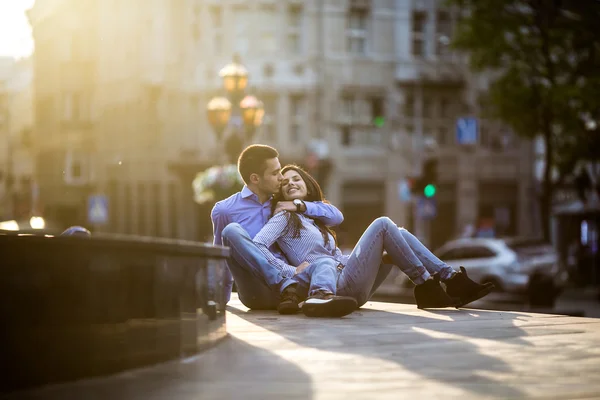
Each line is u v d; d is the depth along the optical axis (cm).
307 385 465
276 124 4994
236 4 5019
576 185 3806
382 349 596
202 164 5072
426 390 452
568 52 3231
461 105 5200
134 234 5512
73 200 6031
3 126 7269
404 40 5134
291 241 855
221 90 5053
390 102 5097
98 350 474
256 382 473
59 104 6109
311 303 791
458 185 5191
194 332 571
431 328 711
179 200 5206
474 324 739
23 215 6325
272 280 825
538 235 5350
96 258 474
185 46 5188
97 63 5909
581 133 3300
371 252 835
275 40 5028
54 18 6031
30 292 440
